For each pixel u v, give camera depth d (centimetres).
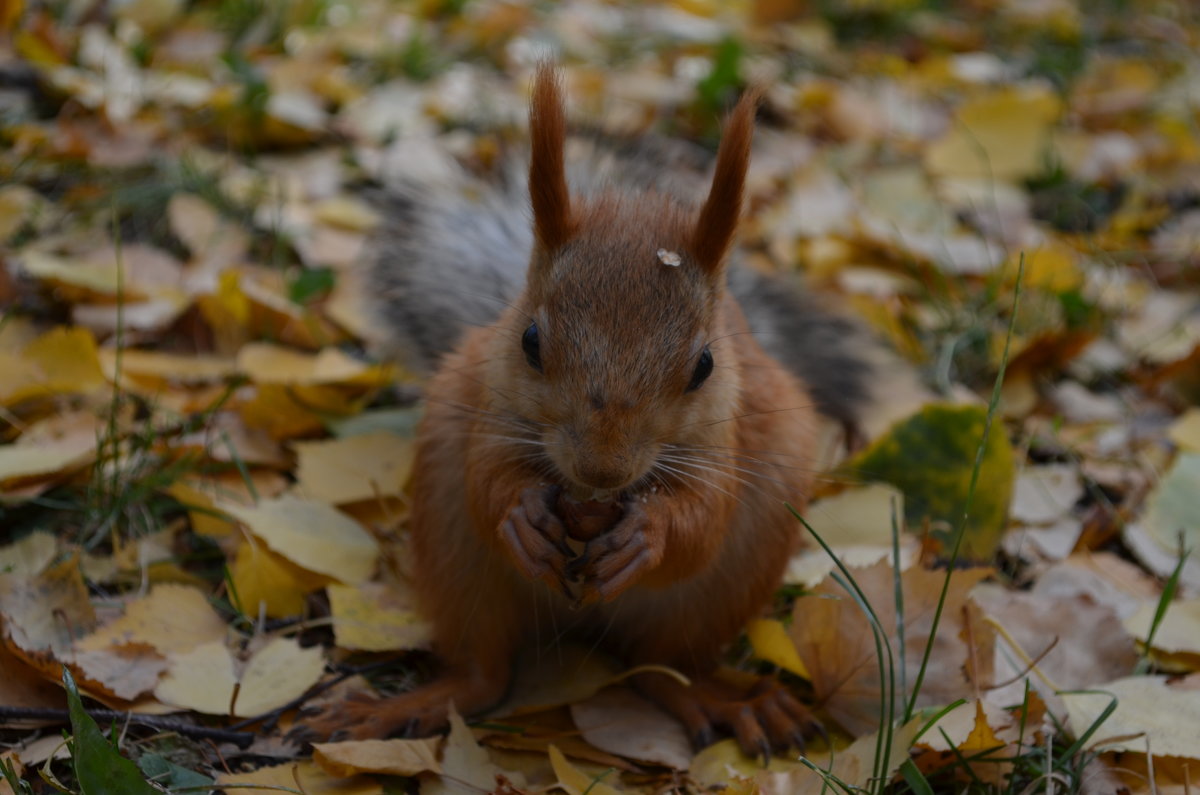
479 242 203
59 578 196
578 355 192
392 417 204
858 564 200
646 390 192
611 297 192
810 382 206
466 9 305
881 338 207
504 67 282
